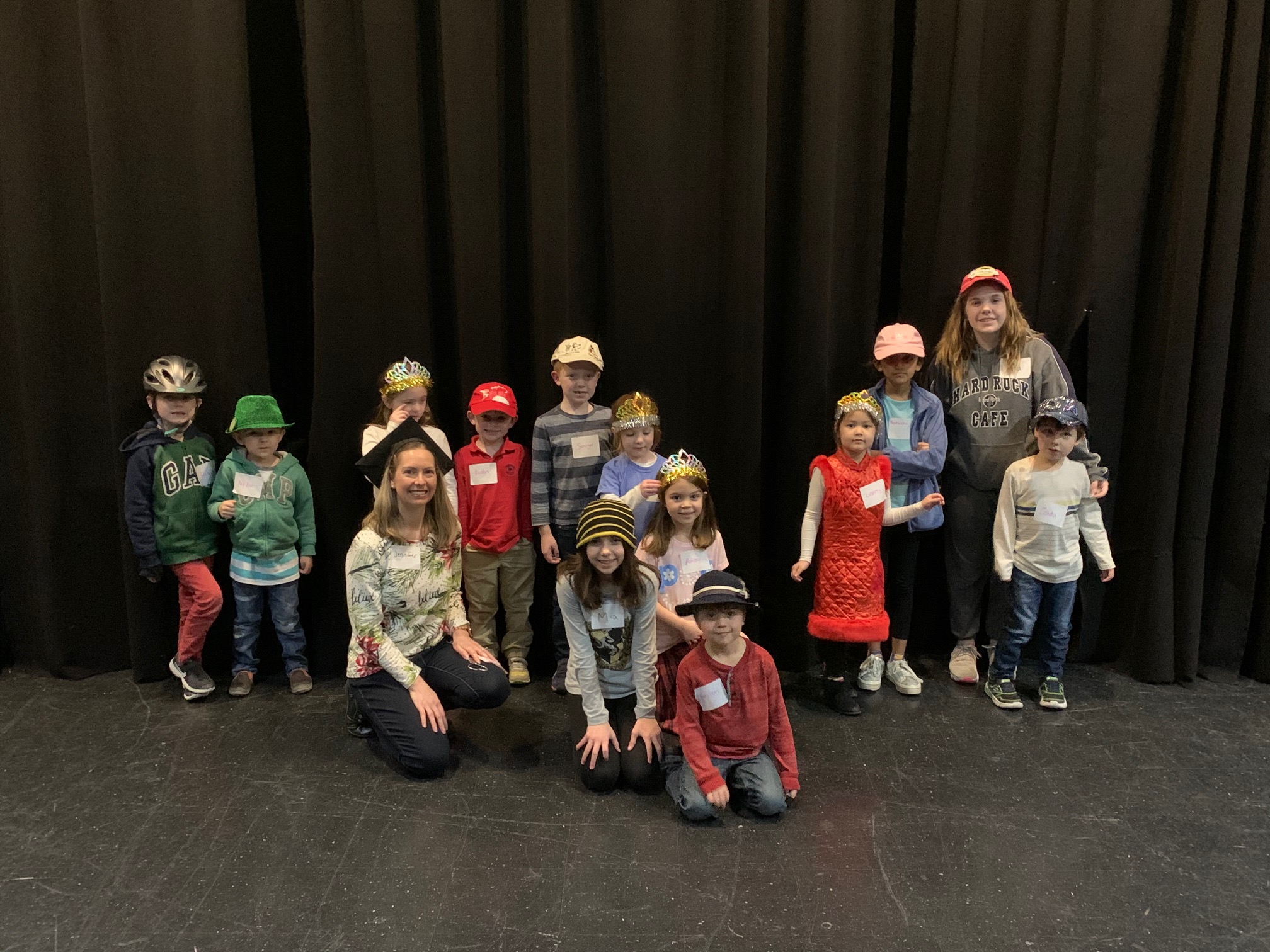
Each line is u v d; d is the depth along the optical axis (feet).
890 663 8.98
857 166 8.90
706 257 8.85
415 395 8.29
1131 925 5.45
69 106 8.41
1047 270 8.98
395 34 8.22
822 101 8.32
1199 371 8.59
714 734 6.64
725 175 8.63
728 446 8.97
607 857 6.13
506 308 9.09
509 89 8.66
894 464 8.25
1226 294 8.41
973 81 8.48
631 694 7.36
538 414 9.04
